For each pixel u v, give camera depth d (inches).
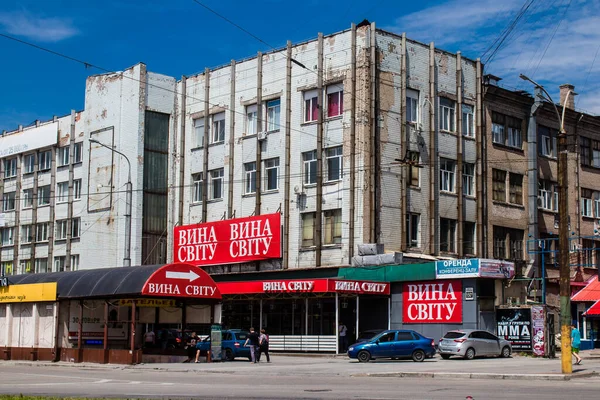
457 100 2001.7
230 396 770.8
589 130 2423.7
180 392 835.4
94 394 818.8
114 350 1449.3
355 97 1829.5
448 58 2004.2
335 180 1852.9
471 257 1990.7
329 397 742.5
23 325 1635.1
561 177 1114.7
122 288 1416.1
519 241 2122.3
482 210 2005.4
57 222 2541.8
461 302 1649.9
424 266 1700.3
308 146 1919.3
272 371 1216.8
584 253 2315.5
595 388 844.0
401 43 1899.6
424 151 1913.1
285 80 1983.3
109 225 2260.1
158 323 1621.6
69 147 2516.0
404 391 808.9
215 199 2124.8
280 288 1723.7
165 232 2231.8
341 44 1873.8
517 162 2145.7
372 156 1791.3
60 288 1550.2
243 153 2073.1
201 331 1785.2
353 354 1439.5
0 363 1542.8
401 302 1750.7
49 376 1153.4
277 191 1974.7
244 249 1996.8
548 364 1307.8
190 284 1445.6
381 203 1807.3
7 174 2802.7
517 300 1804.9
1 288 1686.8
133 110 2226.9
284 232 1934.1
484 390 815.7
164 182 2247.8
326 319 1803.6
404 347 1430.9
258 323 1931.6
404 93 1881.2
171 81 2281.0
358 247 1776.6
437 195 1926.7
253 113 2071.9
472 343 1478.8
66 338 1560.0
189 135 2225.6
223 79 2149.4
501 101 2121.1
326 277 1833.2
